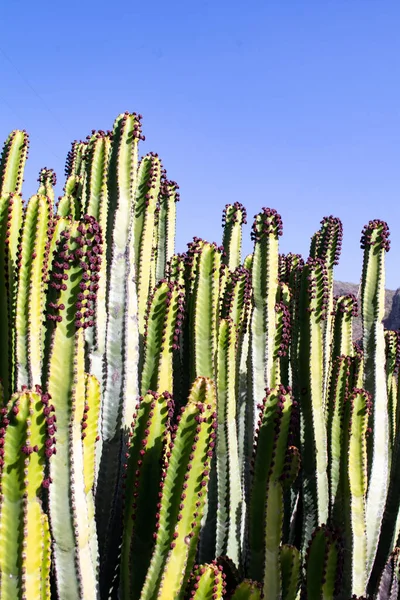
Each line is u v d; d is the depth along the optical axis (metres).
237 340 4.93
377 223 5.87
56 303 2.75
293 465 4.30
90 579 2.86
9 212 3.51
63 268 2.73
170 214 6.97
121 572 3.20
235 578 3.67
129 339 4.05
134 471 3.21
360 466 4.45
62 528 2.77
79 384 2.82
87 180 4.57
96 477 3.72
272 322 4.76
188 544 2.95
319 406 4.78
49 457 2.68
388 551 5.17
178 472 2.98
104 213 4.25
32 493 2.41
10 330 3.44
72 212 4.60
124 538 3.21
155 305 3.80
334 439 4.71
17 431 2.40
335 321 5.93
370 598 4.88
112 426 3.84
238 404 4.98
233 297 4.78
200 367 4.05
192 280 4.42
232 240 6.94
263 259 4.80
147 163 5.16
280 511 3.65
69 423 2.77
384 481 5.11
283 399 3.66
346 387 4.74
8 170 5.51
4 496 2.38
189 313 4.23
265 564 3.60
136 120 4.34
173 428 3.05
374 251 5.82
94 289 2.84
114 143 4.30
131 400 3.97
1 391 3.08
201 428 2.99
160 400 3.27
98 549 3.42
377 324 5.73
